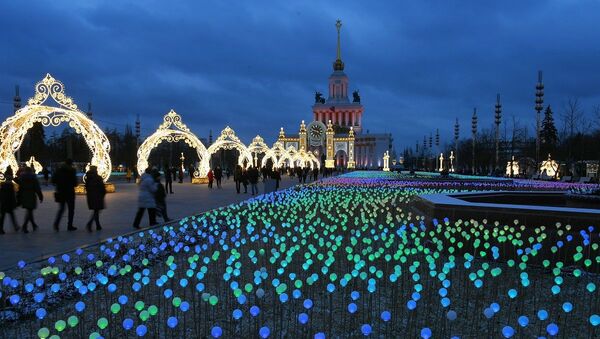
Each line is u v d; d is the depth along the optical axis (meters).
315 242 12.16
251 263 10.13
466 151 99.19
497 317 7.11
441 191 30.64
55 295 7.58
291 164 90.44
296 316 7.03
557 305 7.26
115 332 6.40
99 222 15.67
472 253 11.05
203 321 6.84
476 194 15.46
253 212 16.83
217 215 16.70
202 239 12.53
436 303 7.70
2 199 13.59
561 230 10.11
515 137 76.75
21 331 6.45
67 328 6.55
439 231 11.15
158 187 16.02
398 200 24.50
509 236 10.09
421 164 155.00
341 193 27.97
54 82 25.47
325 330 6.55
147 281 7.06
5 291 7.52
